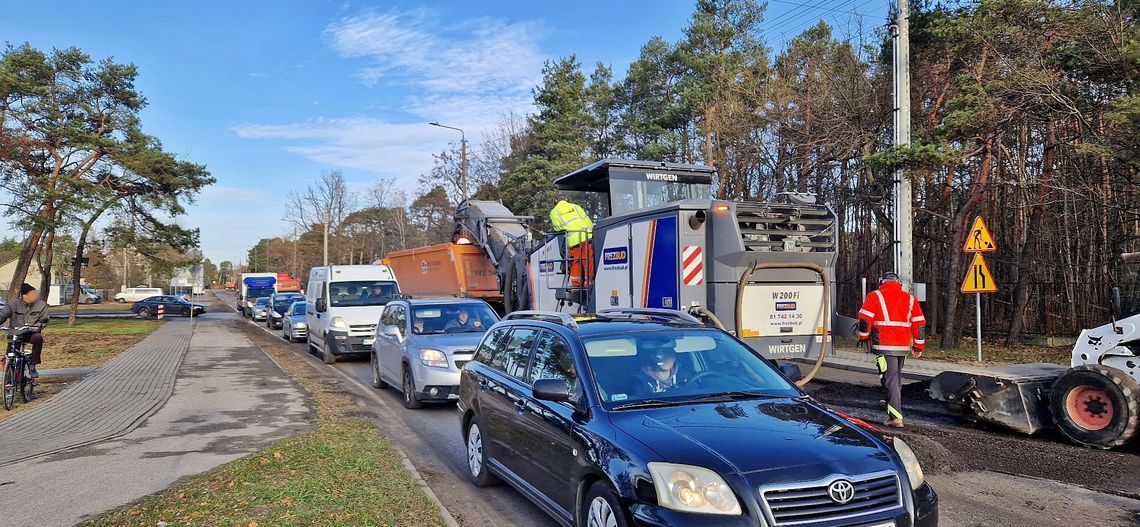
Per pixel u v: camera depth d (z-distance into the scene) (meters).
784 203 10.43
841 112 20.50
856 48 22.42
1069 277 19.62
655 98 36.09
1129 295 9.68
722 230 9.73
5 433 8.88
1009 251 21.11
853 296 26.75
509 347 6.61
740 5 31.55
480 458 6.68
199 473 6.81
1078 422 8.05
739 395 5.15
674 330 5.80
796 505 3.84
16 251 34.38
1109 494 6.30
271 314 32.00
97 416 9.95
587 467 4.63
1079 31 14.27
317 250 78.44
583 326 5.81
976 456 7.66
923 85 19.95
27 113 29.47
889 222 20.73
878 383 12.90
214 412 10.26
